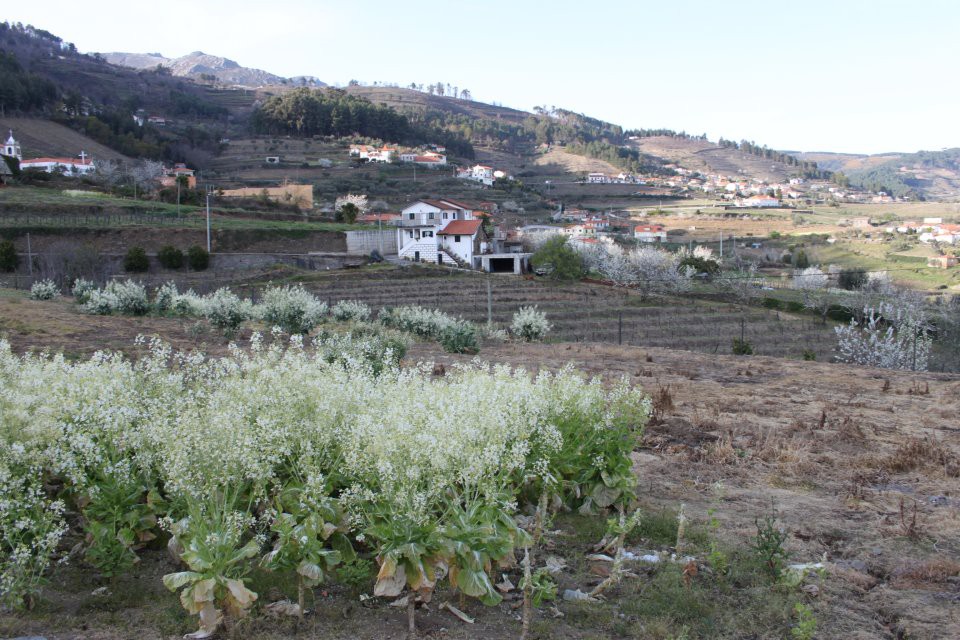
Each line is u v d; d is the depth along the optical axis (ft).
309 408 22.21
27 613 17.33
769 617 19.15
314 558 17.88
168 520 18.78
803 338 149.18
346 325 92.84
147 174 345.31
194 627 17.21
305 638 17.02
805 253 325.83
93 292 96.32
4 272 161.48
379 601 19.31
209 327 79.97
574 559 22.56
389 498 17.72
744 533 24.93
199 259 184.75
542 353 79.20
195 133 528.63
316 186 417.08
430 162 552.82
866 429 41.93
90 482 20.03
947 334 138.31
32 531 18.28
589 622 18.67
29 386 23.53
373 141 597.93
